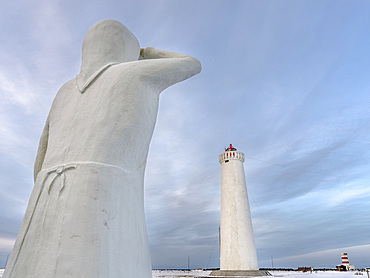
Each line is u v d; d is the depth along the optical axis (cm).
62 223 149
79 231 145
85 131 179
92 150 168
